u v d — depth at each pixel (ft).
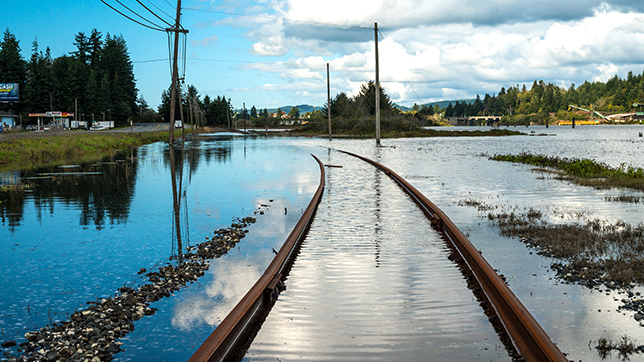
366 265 24.07
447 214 38.86
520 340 14.64
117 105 523.70
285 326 16.35
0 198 50.29
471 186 58.29
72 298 19.83
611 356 13.73
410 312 17.48
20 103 428.97
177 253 27.22
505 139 267.18
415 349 14.33
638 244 26.53
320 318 17.03
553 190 53.98
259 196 50.96
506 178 67.56
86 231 33.53
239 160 105.91
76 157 122.31
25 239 31.01
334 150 150.51
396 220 36.86
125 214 40.34
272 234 32.42
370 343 14.82
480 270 21.34
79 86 462.19
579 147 171.53
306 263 24.59
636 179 61.16
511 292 17.56
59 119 425.69
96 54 567.59
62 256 26.68
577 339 14.93
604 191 52.80
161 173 77.15
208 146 177.47
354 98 452.35
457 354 13.96
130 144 185.06
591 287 20.11
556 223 34.30
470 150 151.23
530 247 27.50
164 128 424.87
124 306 18.42
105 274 23.25
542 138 282.97
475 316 17.03
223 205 45.01
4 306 18.90
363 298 19.11
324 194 52.34
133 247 28.73
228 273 23.16
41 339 15.65
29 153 119.75
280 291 20.13
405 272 22.74
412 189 51.13
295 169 83.61
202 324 16.85
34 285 21.56
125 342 15.42
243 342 15.10
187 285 21.38
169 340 15.55
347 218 37.83
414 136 324.80
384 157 117.39
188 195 51.90
